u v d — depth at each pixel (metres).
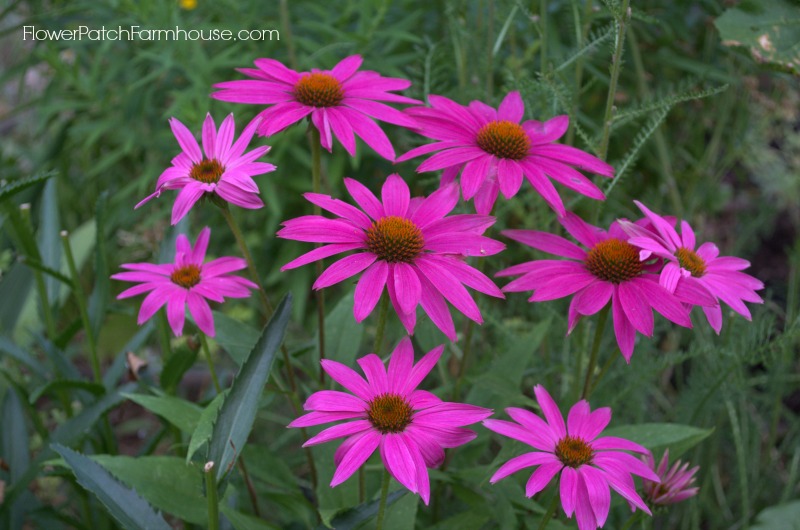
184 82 1.43
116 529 0.98
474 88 1.02
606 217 1.14
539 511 0.83
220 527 0.86
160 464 0.84
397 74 1.22
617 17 0.80
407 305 0.70
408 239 0.72
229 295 0.80
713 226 1.54
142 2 1.24
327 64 1.23
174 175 0.75
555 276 0.77
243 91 0.79
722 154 1.58
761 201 1.50
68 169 1.66
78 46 1.46
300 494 0.90
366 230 0.73
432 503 0.96
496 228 1.03
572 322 0.75
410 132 1.18
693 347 0.92
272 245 1.46
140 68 1.43
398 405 0.70
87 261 1.55
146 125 1.47
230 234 1.44
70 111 1.71
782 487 1.10
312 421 0.70
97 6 1.39
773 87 1.47
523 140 0.78
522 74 1.03
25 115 1.94
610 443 0.73
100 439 0.99
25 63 1.53
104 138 1.62
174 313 0.79
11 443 1.00
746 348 0.93
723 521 1.09
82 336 1.55
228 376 1.00
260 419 1.22
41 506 0.97
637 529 0.98
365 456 0.69
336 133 0.78
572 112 0.84
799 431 1.17
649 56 1.35
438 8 1.35
